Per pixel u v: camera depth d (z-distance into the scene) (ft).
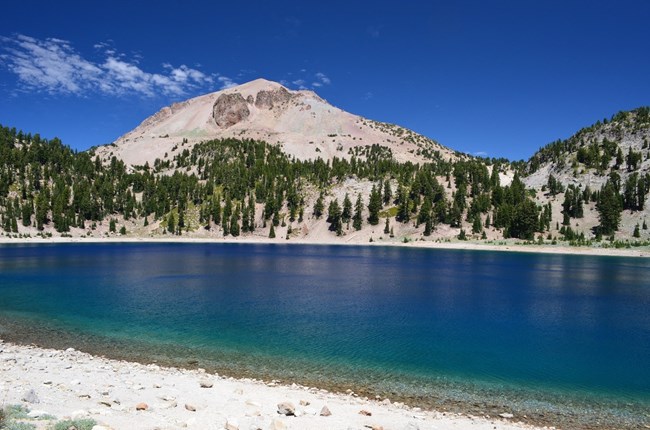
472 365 95.25
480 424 62.28
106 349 100.83
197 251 513.86
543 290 221.05
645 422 68.13
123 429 43.04
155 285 214.69
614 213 649.61
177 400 60.85
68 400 54.08
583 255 530.68
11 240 629.51
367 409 64.95
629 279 275.18
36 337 110.73
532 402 75.36
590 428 65.31
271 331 121.60
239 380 80.07
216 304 163.02
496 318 148.25
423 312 156.04
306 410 60.18
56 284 214.48
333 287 218.18
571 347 112.16
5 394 53.57
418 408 69.26
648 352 108.17
